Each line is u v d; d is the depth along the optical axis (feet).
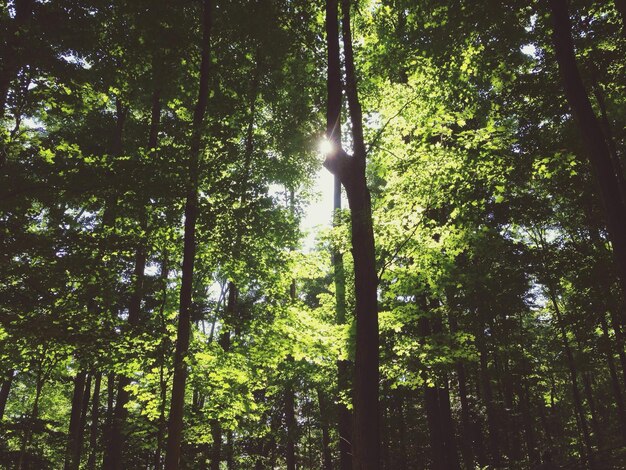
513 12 29.76
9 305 24.11
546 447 73.05
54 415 74.23
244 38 37.91
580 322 39.99
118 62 39.70
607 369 79.66
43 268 25.11
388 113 36.29
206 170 29.19
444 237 36.17
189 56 37.32
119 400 40.11
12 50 31.55
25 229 25.84
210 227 30.53
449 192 33.17
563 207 50.31
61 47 38.24
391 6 33.63
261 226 32.86
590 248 41.50
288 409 66.80
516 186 33.71
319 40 39.50
